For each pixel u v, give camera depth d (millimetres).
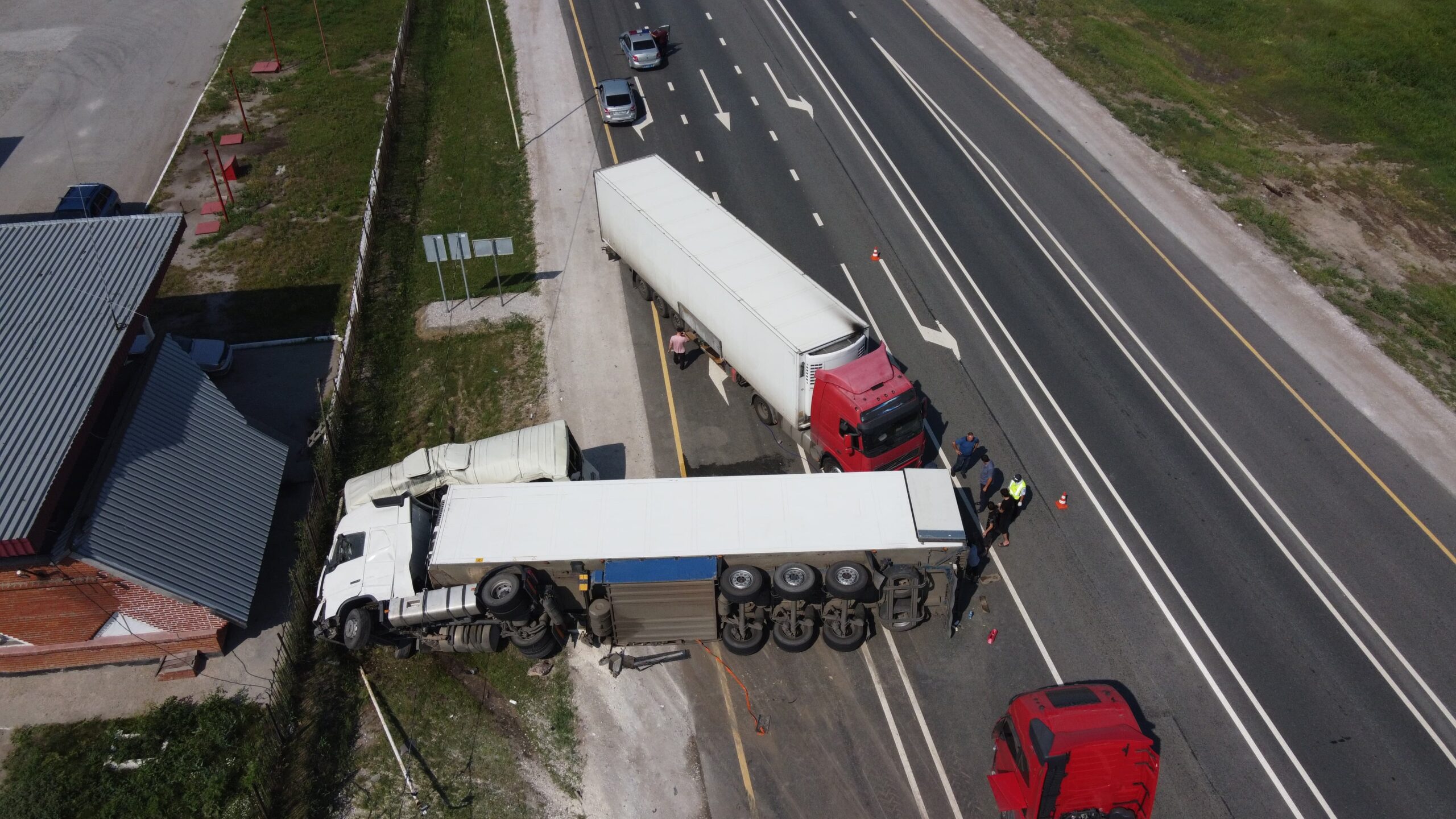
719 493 21531
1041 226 34594
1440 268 33375
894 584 20453
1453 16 48812
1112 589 22438
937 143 39219
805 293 24969
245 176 38531
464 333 30562
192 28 49938
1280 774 18922
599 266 33281
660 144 39406
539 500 21578
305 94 44000
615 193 29828
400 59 45656
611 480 22781
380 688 21109
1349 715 19859
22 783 19281
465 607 20641
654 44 44250
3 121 42344
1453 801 18469
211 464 23312
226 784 19312
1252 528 23781
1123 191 36562
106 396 21797
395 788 19375
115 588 20453
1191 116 41500
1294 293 31750
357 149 39938
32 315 22797
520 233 34938
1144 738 17766
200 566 21188
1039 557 23188
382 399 28281
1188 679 20578
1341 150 39812
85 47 48125
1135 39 47312
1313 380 28281
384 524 22469
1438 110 42062
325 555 23359
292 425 27453
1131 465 25469
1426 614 21797
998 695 20422
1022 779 17984
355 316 30375
